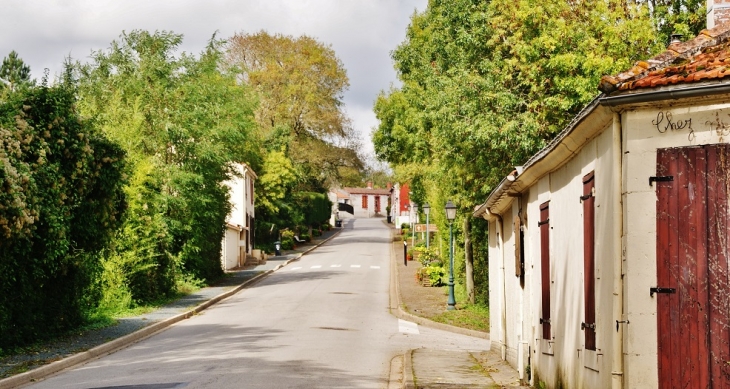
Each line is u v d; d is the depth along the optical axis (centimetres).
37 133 1972
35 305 1992
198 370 1501
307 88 7900
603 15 2303
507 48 2558
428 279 4297
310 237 8912
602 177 859
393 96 4941
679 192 741
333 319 2841
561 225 1124
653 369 744
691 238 735
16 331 1884
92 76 3847
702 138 735
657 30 2344
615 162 779
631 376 748
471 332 2723
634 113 758
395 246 8106
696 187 736
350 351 1934
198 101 3906
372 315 3084
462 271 3888
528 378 1402
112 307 2903
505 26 2475
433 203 4809
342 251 7562
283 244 7731
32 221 1748
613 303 795
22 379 1457
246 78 7769
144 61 3875
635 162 755
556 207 1162
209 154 3841
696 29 2305
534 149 2386
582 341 986
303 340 2138
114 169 2297
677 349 736
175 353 1833
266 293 4000
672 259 741
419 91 3766
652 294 746
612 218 808
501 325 1814
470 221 3469
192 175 3759
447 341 2427
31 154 1959
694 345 729
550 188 1209
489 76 2472
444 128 2600
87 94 3750
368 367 1652
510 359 1666
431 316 3058
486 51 2667
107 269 2909
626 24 2227
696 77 722
